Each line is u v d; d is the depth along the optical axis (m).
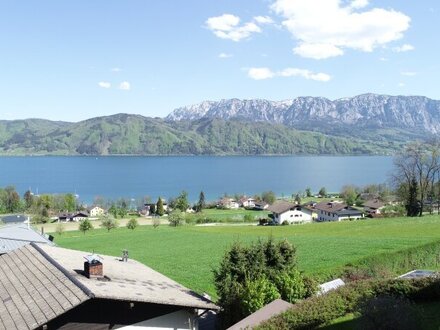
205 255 54.03
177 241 69.62
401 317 16.36
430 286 21.83
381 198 154.12
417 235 57.22
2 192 160.25
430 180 94.81
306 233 72.00
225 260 25.92
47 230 106.94
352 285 21.91
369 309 16.75
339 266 37.25
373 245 48.47
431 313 20.03
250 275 25.36
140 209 175.88
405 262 40.41
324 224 83.81
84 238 80.81
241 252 26.08
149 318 21.47
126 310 20.78
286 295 24.47
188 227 101.31
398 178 98.00
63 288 20.17
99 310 19.94
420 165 94.50
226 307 23.95
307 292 25.48
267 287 23.59
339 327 19.16
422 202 95.50
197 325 23.02
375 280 22.64
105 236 82.69
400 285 21.94
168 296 22.28
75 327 19.22
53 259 24.56
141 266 30.23
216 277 26.09
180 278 41.09
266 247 26.62
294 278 25.14
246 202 187.25
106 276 22.83
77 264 24.67
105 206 178.00
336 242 53.41
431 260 42.16
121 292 20.38
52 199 171.50
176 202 165.50
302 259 42.78
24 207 160.12
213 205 182.62
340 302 20.30
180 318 22.52
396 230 65.00
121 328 20.56
